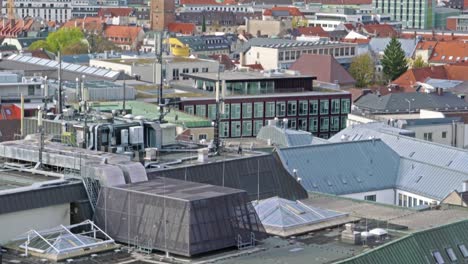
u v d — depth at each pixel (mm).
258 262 134125
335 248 141500
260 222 144000
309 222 151250
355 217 159125
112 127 171000
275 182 169625
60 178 150750
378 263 136375
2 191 141375
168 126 180375
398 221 158875
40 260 133250
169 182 148250
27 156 161375
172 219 137500
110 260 134750
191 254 135125
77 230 142625
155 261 134625
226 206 140125
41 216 142625
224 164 164250
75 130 171875
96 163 151250
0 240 138500
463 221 150750
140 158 166500
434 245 144250
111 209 143250
